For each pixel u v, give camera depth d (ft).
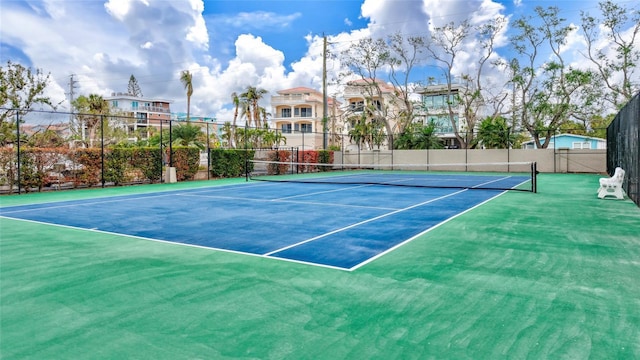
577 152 84.02
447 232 21.57
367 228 22.89
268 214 28.35
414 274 14.06
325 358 8.35
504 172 89.76
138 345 8.98
